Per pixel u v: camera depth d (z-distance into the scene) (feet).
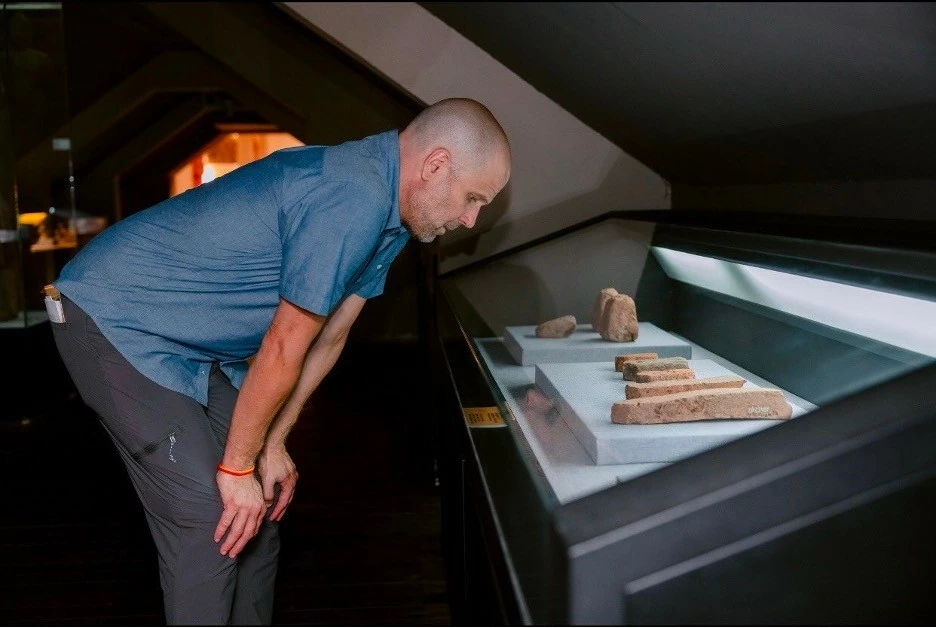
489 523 3.05
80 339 4.57
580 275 6.02
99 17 21.50
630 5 4.91
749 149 6.66
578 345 5.13
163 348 4.62
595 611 2.54
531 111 9.43
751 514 2.57
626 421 3.58
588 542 2.52
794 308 4.00
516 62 8.62
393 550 8.20
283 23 17.22
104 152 29.35
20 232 13.56
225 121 34.86
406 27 9.31
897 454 2.60
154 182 36.27
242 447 4.46
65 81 15.80
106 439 12.49
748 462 2.63
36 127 14.65
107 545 8.41
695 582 2.56
